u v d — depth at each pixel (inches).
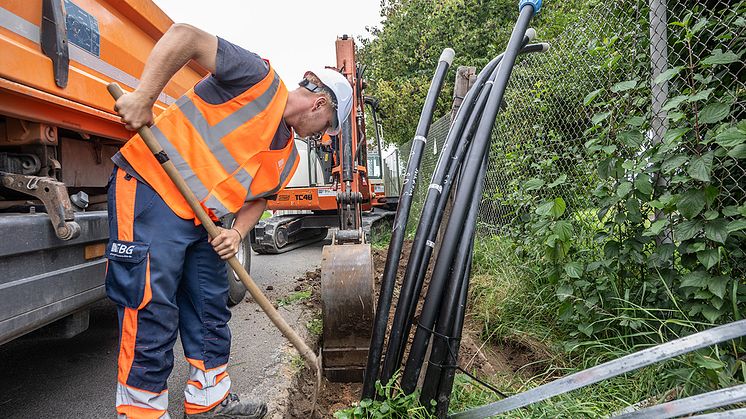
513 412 82.4
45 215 75.4
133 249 69.3
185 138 71.7
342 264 105.3
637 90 108.2
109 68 97.0
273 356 120.7
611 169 97.6
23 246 69.7
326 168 328.5
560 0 310.3
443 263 80.5
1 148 85.2
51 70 76.9
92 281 88.7
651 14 102.4
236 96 71.4
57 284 78.6
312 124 80.7
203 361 81.8
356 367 107.0
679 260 98.5
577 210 127.3
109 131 104.3
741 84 86.5
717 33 96.2
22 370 117.3
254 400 88.2
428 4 489.4
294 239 340.2
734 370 77.5
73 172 102.2
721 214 90.8
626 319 95.3
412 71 522.3
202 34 66.6
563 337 114.1
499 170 190.1
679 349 53.7
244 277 74.7
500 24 425.7
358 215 157.6
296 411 97.5
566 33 144.9
